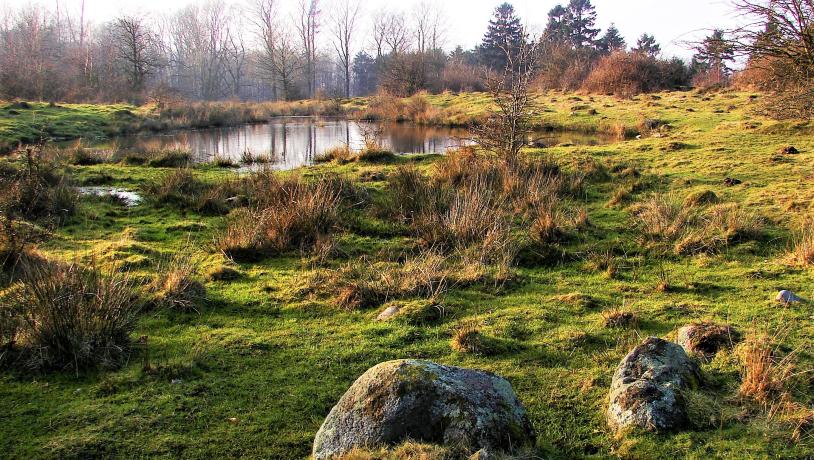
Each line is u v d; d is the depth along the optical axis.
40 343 4.75
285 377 4.74
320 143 23.00
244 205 10.30
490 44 66.88
